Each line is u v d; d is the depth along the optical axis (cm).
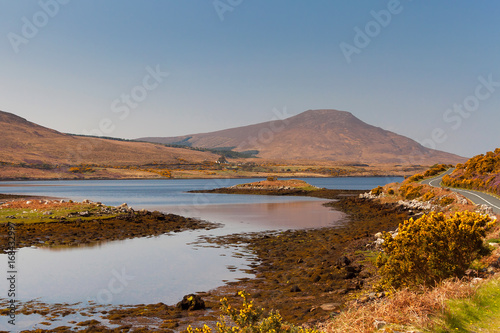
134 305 1556
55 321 1359
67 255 2517
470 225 1215
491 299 850
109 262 2336
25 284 1848
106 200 7981
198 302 1508
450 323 739
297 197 9456
